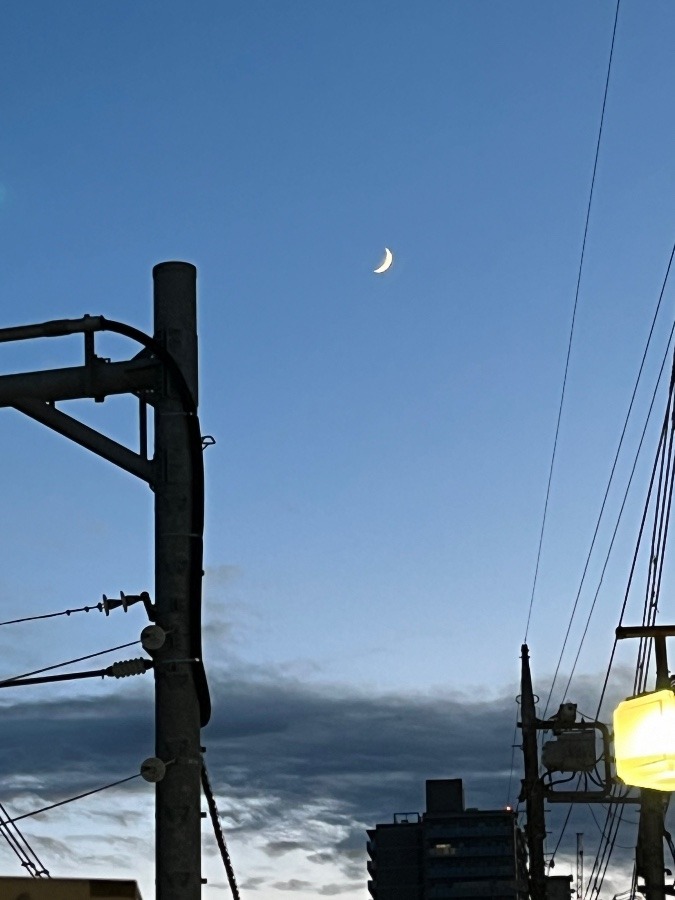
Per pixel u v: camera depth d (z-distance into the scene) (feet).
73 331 33.88
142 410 35.12
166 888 32.53
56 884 29.04
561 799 102.89
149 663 34.14
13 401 34.30
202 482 34.83
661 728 36.65
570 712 102.83
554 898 143.23
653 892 75.41
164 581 34.24
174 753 33.42
